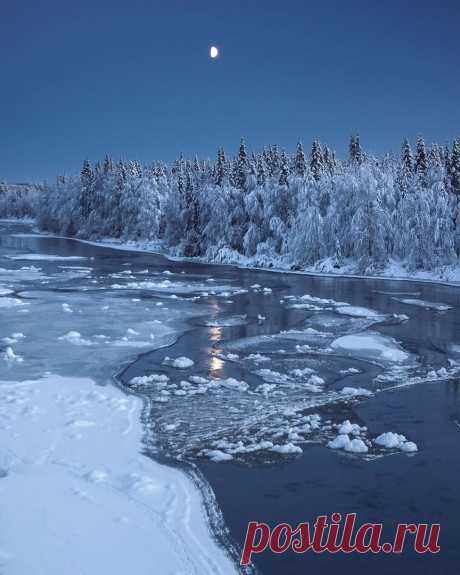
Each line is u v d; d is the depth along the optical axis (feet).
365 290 123.03
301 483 31.42
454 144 172.14
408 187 165.58
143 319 83.15
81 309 90.89
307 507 28.81
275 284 133.39
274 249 183.93
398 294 116.88
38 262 180.04
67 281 131.34
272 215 187.83
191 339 70.23
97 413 41.98
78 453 34.27
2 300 95.71
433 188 156.56
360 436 38.68
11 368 54.65
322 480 31.83
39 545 22.90
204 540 25.07
